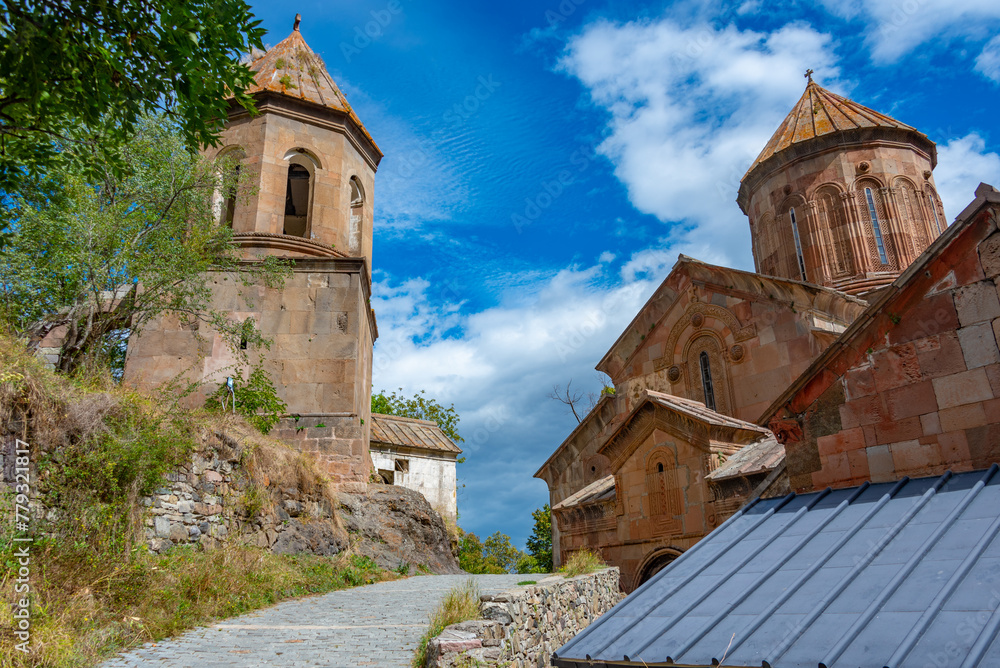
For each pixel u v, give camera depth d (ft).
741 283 53.52
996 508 18.37
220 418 41.39
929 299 23.27
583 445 62.85
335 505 48.47
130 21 24.13
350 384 54.03
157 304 47.06
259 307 55.21
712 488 40.19
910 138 74.08
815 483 24.84
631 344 61.87
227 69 26.11
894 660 13.08
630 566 45.34
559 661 17.51
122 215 43.06
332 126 62.95
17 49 22.08
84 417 30.35
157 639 24.66
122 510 29.89
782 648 14.65
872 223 71.26
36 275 38.88
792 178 75.15
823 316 49.98
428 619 28.43
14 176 27.94
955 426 21.95
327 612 30.55
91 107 24.23
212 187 48.88
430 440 86.58
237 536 38.06
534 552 121.39
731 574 19.43
